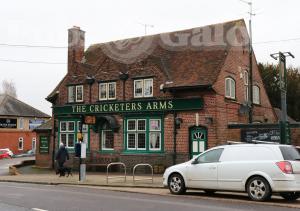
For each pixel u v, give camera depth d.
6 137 60.84
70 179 22.38
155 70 27.47
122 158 28.03
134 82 28.30
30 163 37.12
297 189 13.10
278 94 44.56
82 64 31.39
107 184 19.31
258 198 13.42
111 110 28.84
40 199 13.70
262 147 13.80
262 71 45.25
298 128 22.88
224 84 26.28
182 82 26.12
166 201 13.27
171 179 15.62
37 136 34.28
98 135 29.44
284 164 13.14
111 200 13.49
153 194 15.55
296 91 44.53
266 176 13.32
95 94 30.03
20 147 62.41
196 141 25.45
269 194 13.27
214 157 14.82
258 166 13.55
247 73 29.83
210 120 25.00
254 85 30.81
